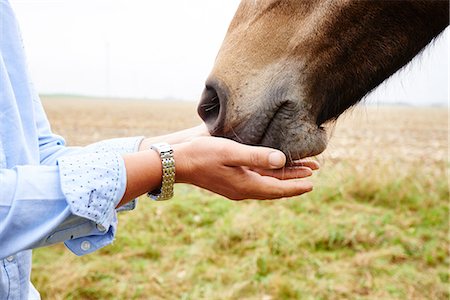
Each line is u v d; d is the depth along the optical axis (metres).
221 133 1.36
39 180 0.92
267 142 1.35
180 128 13.92
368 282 3.76
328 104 1.40
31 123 1.14
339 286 3.68
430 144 11.66
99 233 1.02
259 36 1.36
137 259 4.12
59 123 15.35
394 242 4.50
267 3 1.36
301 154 1.35
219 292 3.55
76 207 0.90
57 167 0.95
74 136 11.22
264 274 3.83
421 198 5.71
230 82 1.35
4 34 1.11
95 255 4.14
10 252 0.90
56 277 3.68
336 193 5.63
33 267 3.84
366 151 9.36
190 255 4.13
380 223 4.93
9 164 1.03
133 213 5.02
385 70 1.38
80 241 1.05
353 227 4.69
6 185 0.89
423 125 19.34
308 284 3.70
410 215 5.36
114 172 0.96
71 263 3.96
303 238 4.43
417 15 1.30
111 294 3.54
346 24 1.31
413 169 6.86
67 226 0.97
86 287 3.59
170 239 4.50
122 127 14.09
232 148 1.06
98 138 10.98
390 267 4.02
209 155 1.07
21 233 0.90
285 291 3.54
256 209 5.18
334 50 1.33
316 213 5.23
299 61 1.33
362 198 5.80
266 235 4.41
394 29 1.32
